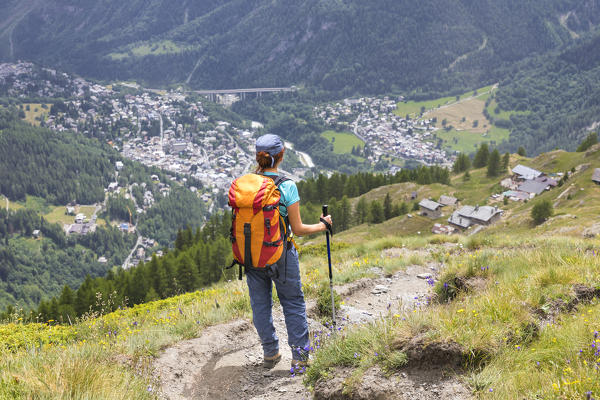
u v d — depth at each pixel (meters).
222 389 4.14
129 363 4.24
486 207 102.31
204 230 112.81
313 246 20.34
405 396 3.26
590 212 67.75
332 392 3.49
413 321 4.00
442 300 6.79
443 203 120.94
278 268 3.95
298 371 4.12
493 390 3.17
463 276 7.09
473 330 3.81
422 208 114.69
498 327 4.01
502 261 8.12
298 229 3.99
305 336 4.26
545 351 3.73
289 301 4.20
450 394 3.21
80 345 4.96
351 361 3.78
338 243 20.33
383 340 3.83
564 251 8.40
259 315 4.26
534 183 132.75
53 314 45.28
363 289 8.30
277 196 3.76
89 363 3.65
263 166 3.98
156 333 5.34
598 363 3.32
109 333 5.53
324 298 6.34
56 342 5.95
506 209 118.81
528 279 6.01
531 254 8.41
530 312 4.75
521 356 3.64
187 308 7.16
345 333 4.40
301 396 3.73
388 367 3.55
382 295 7.86
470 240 14.70
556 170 140.88
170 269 65.69
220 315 5.95
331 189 150.88
